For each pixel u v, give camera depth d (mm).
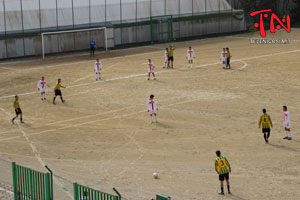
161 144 48688
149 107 55438
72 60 99625
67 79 80812
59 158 45500
